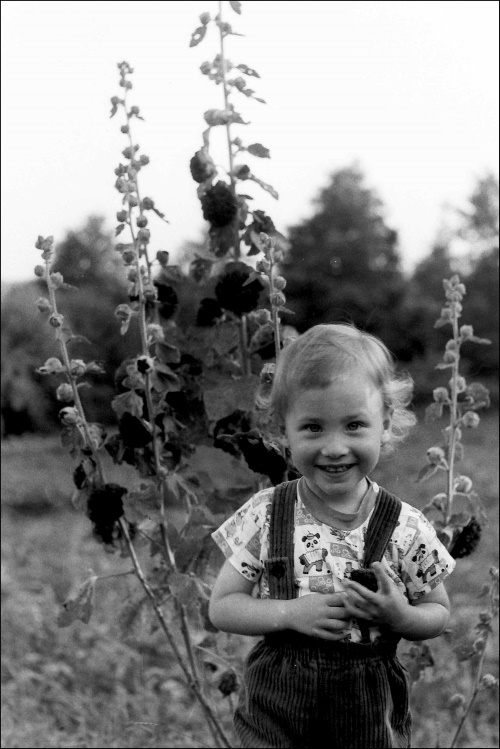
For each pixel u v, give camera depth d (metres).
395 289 34.16
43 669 4.96
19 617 5.77
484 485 11.29
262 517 2.02
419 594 1.98
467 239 29.17
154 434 2.80
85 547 8.57
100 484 2.82
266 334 2.91
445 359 2.85
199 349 2.96
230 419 2.91
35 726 4.29
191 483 2.94
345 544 1.94
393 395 1.96
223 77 2.92
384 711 1.91
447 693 4.36
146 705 4.54
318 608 1.85
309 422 1.86
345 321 2.45
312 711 1.91
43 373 2.77
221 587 2.03
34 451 20.03
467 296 28.80
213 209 2.87
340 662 1.89
